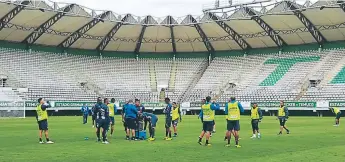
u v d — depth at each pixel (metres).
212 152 16.80
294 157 15.16
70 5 57.09
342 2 51.62
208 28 65.81
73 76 68.19
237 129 18.86
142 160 14.56
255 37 66.75
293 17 57.91
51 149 17.83
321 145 19.28
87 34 66.44
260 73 68.19
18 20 57.59
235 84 68.69
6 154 16.12
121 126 34.97
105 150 17.48
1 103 52.59
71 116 57.94
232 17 60.12
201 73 73.69
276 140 21.92
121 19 63.69
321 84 60.69
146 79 72.88
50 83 64.25
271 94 63.34
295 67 65.88
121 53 75.19
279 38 66.44
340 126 33.88
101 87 68.94
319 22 58.66
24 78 62.38
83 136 24.56
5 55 63.44
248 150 17.45
